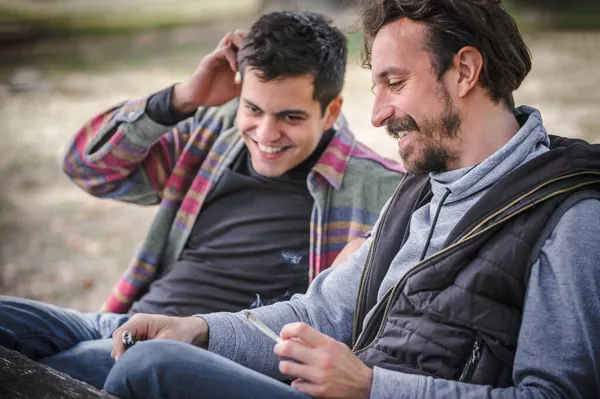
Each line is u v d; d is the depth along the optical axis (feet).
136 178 10.66
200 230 10.07
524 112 7.08
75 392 6.22
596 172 6.22
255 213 9.86
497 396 5.91
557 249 6.07
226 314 7.70
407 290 6.73
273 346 7.65
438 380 6.10
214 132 10.36
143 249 10.19
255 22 9.77
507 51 6.73
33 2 72.18
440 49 6.68
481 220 6.41
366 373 6.18
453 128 6.79
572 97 31.94
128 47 51.03
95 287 17.51
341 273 8.07
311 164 9.96
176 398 5.89
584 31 47.57
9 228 21.33
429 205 7.29
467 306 6.33
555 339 5.99
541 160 6.39
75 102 36.29
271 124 9.34
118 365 6.02
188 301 9.62
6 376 6.51
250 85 9.35
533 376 5.98
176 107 10.05
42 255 19.36
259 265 9.61
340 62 9.75
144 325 7.32
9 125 32.63
